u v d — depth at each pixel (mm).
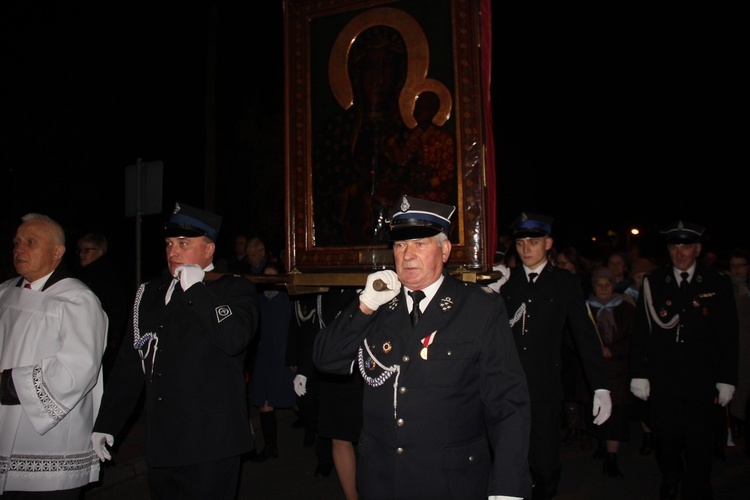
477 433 2768
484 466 2738
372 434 2795
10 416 3508
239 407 3473
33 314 3611
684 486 4891
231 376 3477
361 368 2861
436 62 4281
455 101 4219
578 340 4684
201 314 3295
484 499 2709
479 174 4145
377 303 2795
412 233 2785
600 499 5539
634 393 5297
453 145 4219
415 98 4336
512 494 2535
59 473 3529
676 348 4984
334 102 4617
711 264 9125
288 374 6746
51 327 3596
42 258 3693
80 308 3639
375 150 4477
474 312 2779
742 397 6801
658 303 5156
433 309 2811
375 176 4469
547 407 4523
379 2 4477
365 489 2762
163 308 3488
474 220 4145
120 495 5582
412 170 4348
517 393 2699
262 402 6766
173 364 3385
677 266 5129
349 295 5066
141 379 3615
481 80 4164
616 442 6203
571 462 6680
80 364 3527
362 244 4492
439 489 2635
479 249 4125
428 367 2723
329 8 4637
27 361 3543
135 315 3580
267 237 16328
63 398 3463
